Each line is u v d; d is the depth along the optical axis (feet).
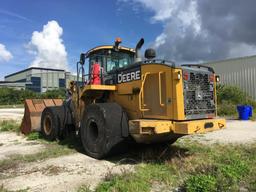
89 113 22.21
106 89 22.77
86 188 14.33
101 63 25.49
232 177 14.55
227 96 67.51
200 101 20.02
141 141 20.12
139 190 13.96
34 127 34.30
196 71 19.88
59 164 19.80
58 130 29.53
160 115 19.54
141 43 23.99
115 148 20.70
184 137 29.32
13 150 25.26
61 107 30.71
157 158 20.48
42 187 15.06
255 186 13.96
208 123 19.19
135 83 21.35
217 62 78.07
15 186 15.37
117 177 15.69
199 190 13.06
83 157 21.90
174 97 18.70
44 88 280.92
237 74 73.72
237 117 53.83
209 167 16.33
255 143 25.14
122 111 21.49
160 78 19.56
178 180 15.46
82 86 26.11
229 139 27.89
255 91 70.23
